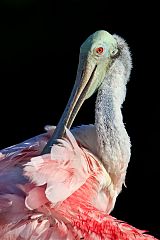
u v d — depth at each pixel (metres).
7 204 8.42
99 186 9.38
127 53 10.05
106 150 9.75
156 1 18.86
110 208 9.92
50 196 8.35
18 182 8.64
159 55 18.52
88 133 9.80
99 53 9.81
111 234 8.91
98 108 9.87
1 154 9.30
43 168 8.56
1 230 8.40
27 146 9.38
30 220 8.49
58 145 8.98
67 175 8.73
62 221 8.70
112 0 19.25
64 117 9.70
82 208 8.95
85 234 8.78
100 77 9.90
